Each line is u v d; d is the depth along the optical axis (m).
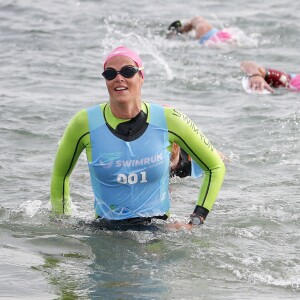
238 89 26.05
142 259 13.50
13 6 38.47
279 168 18.75
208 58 30.61
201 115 22.80
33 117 22.39
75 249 13.91
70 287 12.36
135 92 14.00
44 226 14.91
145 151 14.20
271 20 36.84
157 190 14.59
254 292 12.28
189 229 14.65
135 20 37.25
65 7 39.38
